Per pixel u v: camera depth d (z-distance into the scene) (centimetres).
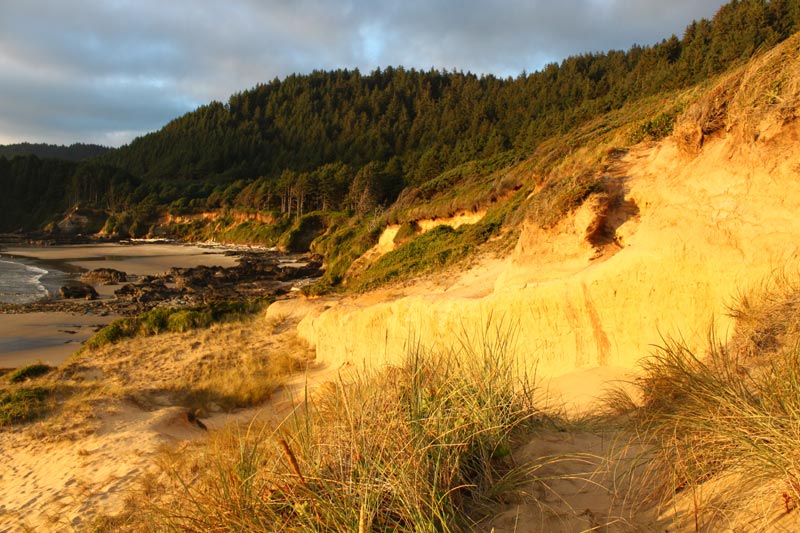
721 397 280
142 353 1617
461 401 341
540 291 751
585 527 244
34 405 1018
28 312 3036
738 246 529
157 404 1112
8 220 12475
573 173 993
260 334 1769
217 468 345
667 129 1047
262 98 19250
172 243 9431
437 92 17275
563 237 877
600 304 664
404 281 2008
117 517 511
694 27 6819
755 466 225
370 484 257
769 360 336
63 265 5681
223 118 17825
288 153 14675
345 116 16050
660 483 264
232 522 266
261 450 345
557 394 555
